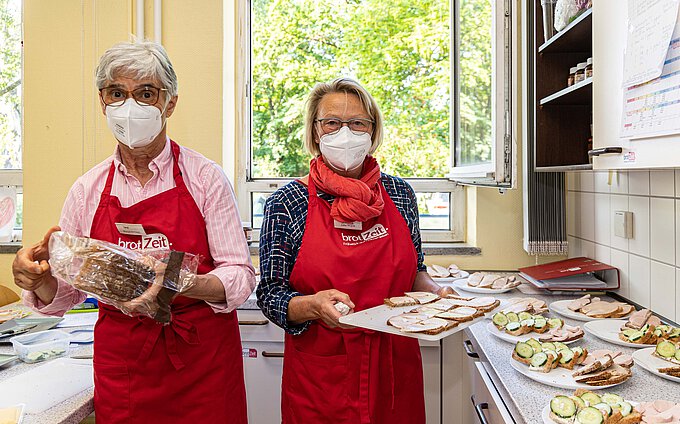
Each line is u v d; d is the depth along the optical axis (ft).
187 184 4.63
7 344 5.60
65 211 4.60
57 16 8.59
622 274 6.73
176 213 4.49
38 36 8.62
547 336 5.12
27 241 8.71
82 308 6.97
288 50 9.82
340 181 4.83
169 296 4.09
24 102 8.65
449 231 9.68
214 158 8.79
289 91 9.86
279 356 7.18
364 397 4.68
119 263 4.00
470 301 4.93
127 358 4.34
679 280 5.46
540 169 6.59
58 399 4.20
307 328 4.83
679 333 4.90
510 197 8.75
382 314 4.53
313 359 4.80
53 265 3.96
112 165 4.58
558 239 8.21
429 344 6.91
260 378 7.25
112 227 4.42
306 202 5.00
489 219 8.80
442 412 6.95
